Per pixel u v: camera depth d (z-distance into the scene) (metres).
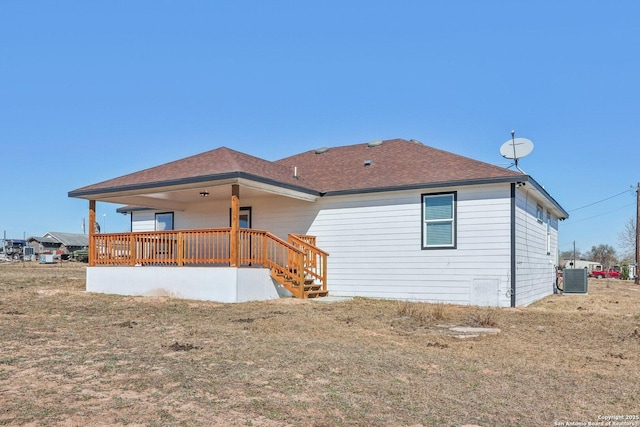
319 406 4.44
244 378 5.24
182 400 4.48
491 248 12.80
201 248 16.23
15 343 6.87
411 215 14.00
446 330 8.99
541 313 11.38
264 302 12.50
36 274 27.05
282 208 16.16
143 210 20.25
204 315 10.28
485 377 5.63
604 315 11.11
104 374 5.30
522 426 4.14
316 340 7.63
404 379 5.45
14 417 3.94
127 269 14.29
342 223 15.08
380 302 13.02
